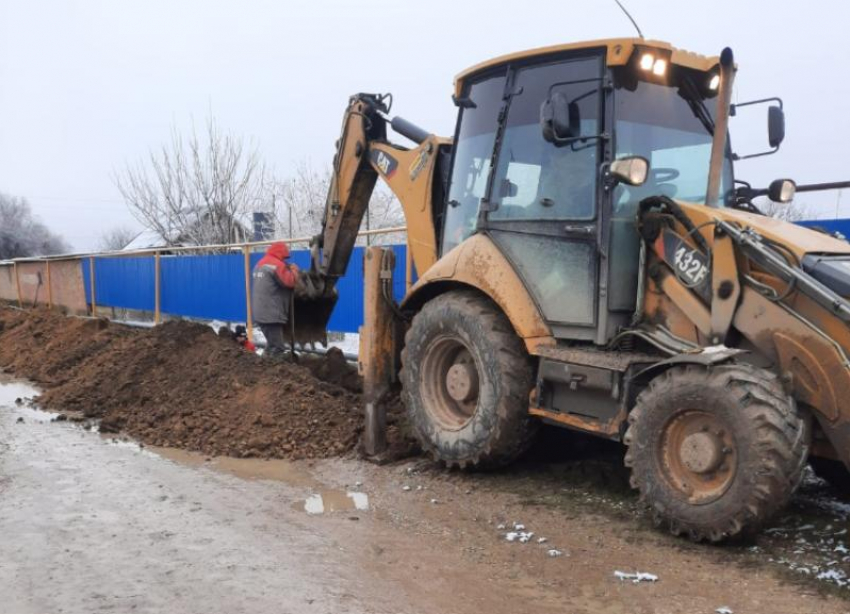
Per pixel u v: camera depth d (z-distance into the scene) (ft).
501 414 16.16
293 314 28.07
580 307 15.62
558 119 14.74
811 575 11.84
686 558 12.64
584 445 19.39
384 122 24.31
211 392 24.08
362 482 17.38
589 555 12.91
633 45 14.97
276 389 22.80
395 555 13.01
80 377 29.32
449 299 17.62
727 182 17.37
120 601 11.26
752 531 12.60
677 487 13.32
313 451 19.84
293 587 11.72
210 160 67.51
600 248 15.20
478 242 17.35
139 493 16.65
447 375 17.87
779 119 17.08
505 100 17.19
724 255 13.87
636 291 15.62
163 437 21.57
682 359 13.30
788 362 12.98
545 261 16.17
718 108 14.93
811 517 14.24
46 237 223.30
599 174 15.25
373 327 19.25
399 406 22.77
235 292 41.78
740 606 10.96
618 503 15.37
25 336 42.45
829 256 13.32
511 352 16.30
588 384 14.88
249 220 71.00
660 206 15.14
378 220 65.77
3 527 14.44
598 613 10.87
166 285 48.14
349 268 35.91
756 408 12.24
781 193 17.65
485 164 18.21
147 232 93.81
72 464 19.10
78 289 59.36
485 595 11.47
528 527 14.25
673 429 13.46
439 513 15.16
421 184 21.16
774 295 13.19
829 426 12.60
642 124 15.87
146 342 29.86
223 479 17.79
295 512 15.33
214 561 12.75
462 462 17.12
